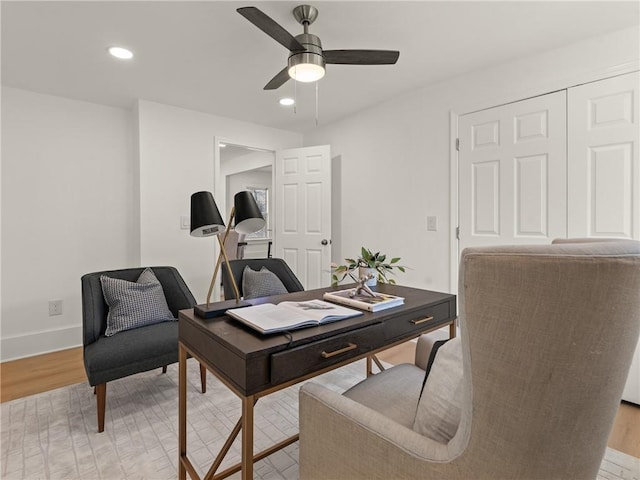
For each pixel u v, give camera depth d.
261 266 2.95
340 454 0.93
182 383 1.42
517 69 2.49
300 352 1.07
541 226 2.41
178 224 3.43
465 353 0.69
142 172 3.21
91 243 3.24
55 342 3.05
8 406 2.07
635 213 2.04
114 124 3.36
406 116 3.20
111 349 1.87
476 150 2.73
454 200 2.87
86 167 3.22
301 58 1.86
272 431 1.84
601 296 0.59
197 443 1.73
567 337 0.60
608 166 2.13
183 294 2.52
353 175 3.74
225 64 2.52
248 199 1.43
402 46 2.29
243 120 3.88
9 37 2.14
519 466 0.66
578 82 2.23
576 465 0.69
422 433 0.90
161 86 2.91
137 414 1.99
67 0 1.79
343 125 3.84
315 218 3.92
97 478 1.49
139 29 2.06
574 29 2.09
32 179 2.97
